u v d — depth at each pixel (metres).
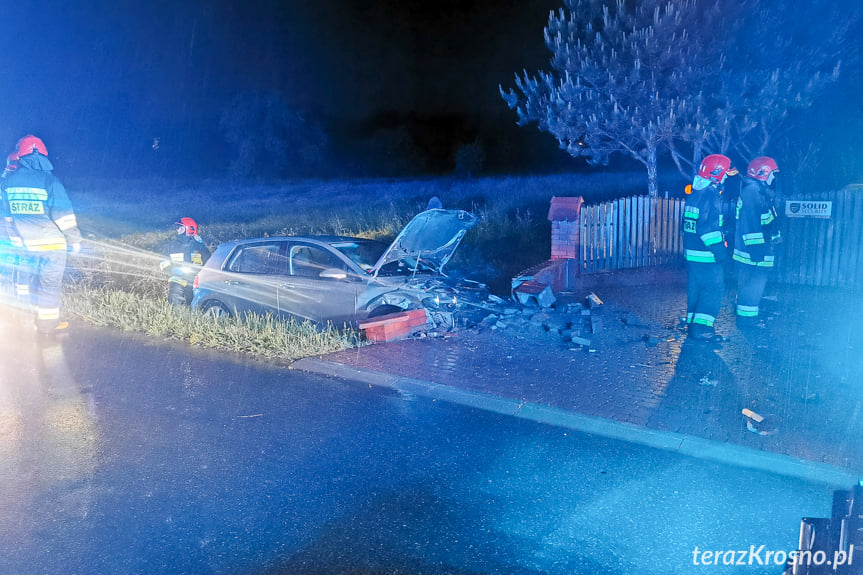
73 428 5.55
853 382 6.14
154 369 7.11
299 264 8.55
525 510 4.20
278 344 7.55
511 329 8.20
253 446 5.18
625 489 4.43
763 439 5.05
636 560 3.67
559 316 8.79
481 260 12.52
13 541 3.92
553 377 6.53
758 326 8.05
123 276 13.36
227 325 8.20
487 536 3.92
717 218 7.23
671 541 3.84
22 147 7.96
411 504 4.29
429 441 5.22
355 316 8.09
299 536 3.95
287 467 4.82
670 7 12.63
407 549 3.81
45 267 8.13
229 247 9.04
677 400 5.86
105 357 7.54
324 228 17.72
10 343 8.16
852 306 8.93
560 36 14.12
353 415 5.77
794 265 10.53
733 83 12.53
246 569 3.64
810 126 14.89
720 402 5.79
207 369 7.09
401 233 8.21
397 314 8.02
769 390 6.02
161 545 3.88
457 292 9.09
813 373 6.41
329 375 6.84
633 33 13.12
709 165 7.19
